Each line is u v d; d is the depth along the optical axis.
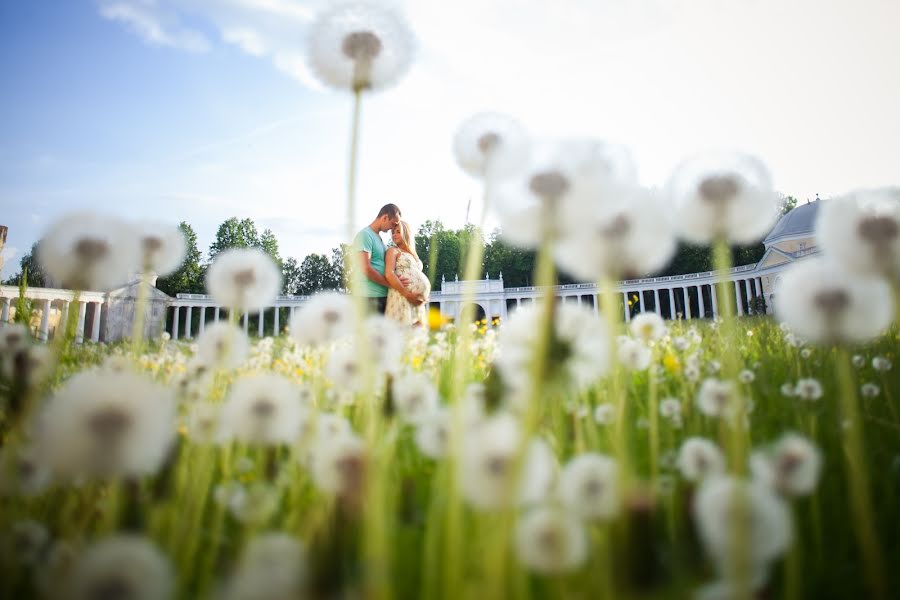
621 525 0.96
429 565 1.11
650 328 3.03
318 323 1.71
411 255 8.18
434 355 4.43
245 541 1.27
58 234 1.19
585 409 2.11
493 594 0.88
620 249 1.03
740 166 1.13
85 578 0.74
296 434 1.33
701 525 0.92
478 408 1.49
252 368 4.08
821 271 1.04
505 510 0.86
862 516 1.22
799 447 1.17
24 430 1.43
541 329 0.88
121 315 24.91
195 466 1.67
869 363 3.57
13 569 1.08
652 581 0.90
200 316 58.59
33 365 1.65
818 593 1.29
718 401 1.82
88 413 0.83
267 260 1.56
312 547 0.87
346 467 0.92
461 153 1.34
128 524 1.17
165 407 0.91
